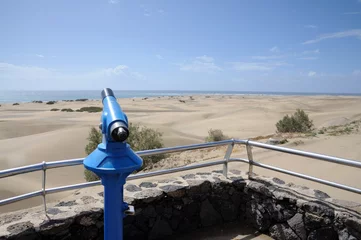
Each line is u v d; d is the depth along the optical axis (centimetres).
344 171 728
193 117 4012
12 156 1681
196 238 362
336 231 297
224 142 386
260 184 378
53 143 1916
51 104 8094
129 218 332
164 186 368
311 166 793
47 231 273
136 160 195
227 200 399
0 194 951
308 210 319
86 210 299
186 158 1128
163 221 356
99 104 7869
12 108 6594
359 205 311
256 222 381
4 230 260
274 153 980
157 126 2720
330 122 2672
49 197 920
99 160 185
